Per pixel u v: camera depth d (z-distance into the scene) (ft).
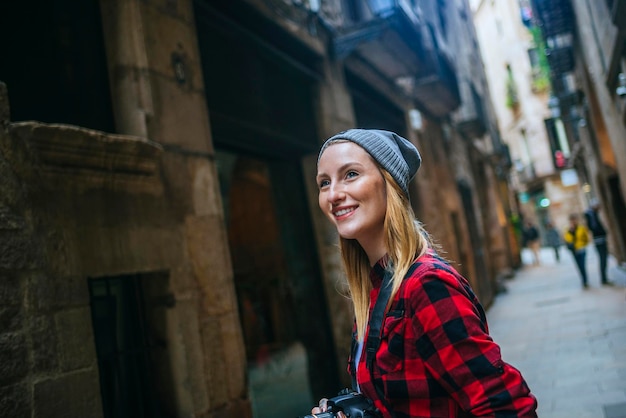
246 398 11.58
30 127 7.40
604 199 48.65
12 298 6.72
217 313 11.41
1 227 6.73
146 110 10.88
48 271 7.45
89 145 8.40
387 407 3.79
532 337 25.82
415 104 34.73
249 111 15.80
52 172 7.92
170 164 11.12
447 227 36.11
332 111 20.88
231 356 11.48
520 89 111.45
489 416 3.31
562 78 52.60
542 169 108.47
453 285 3.65
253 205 25.88
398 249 3.96
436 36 38.04
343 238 4.85
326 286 19.20
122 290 10.30
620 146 27.66
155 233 10.11
